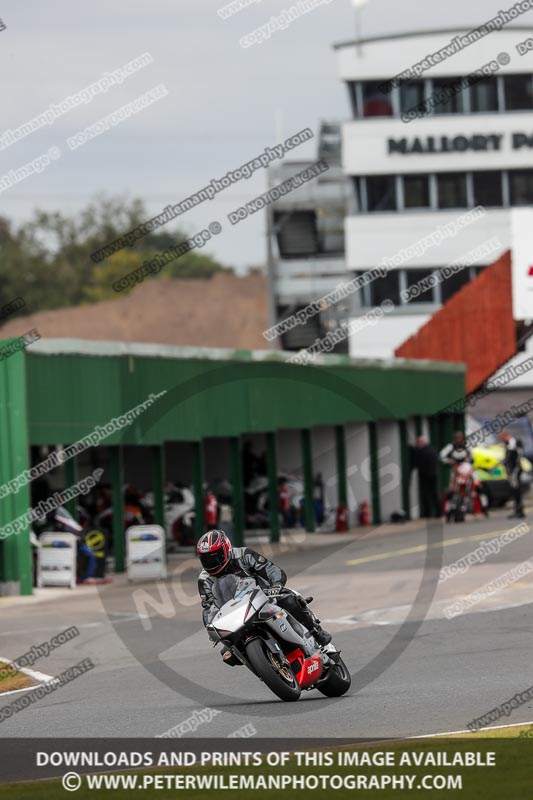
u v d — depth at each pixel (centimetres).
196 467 10150
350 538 11112
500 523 11156
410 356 16450
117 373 9250
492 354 15900
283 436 13088
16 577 8150
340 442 12100
